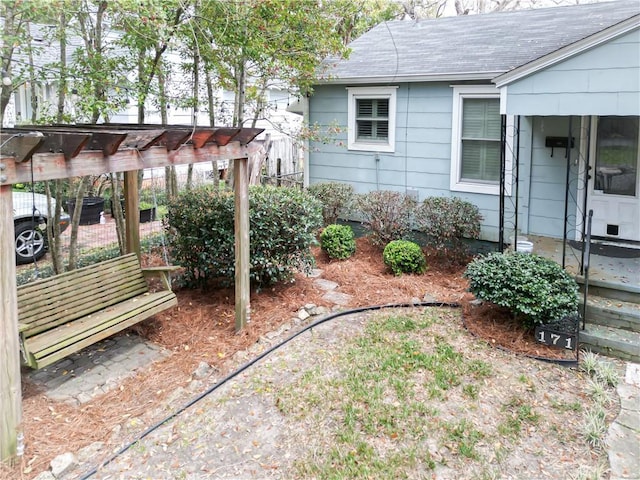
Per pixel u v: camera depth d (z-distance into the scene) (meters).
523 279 4.96
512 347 4.92
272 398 4.12
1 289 3.11
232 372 4.53
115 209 7.14
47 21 5.45
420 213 7.67
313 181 9.77
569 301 4.81
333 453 3.44
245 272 5.30
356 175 9.20
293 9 7.16
